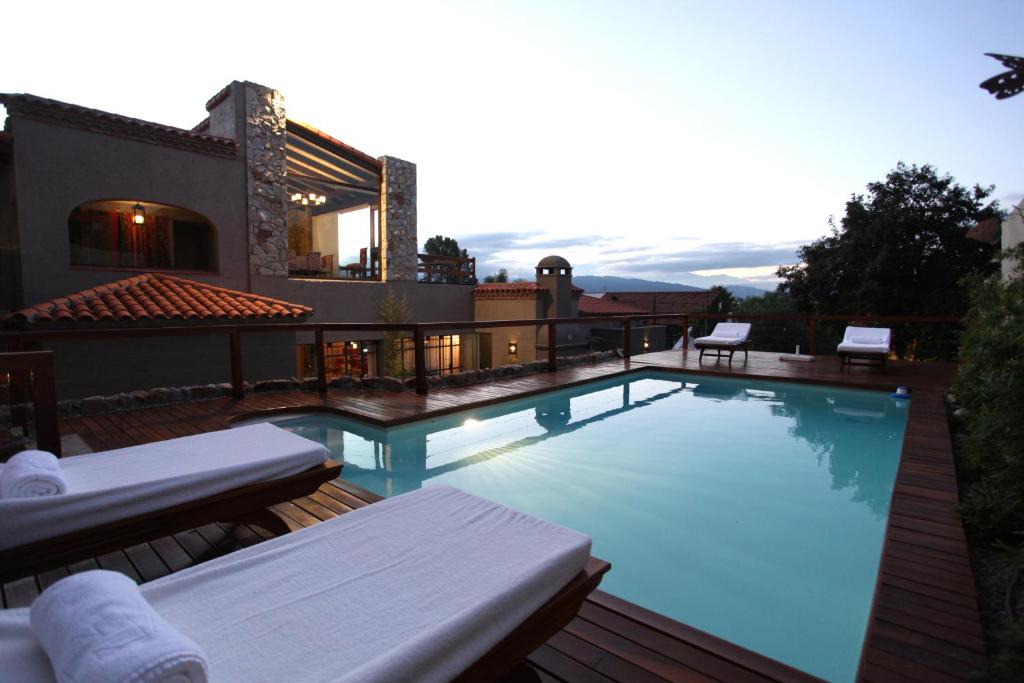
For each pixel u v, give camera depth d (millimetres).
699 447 5371
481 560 1728
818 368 9188
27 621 1401
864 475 4602
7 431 4449
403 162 13992
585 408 6992
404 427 5641
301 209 14773
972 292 4457
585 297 25266
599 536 3504
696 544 3396
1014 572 2459
